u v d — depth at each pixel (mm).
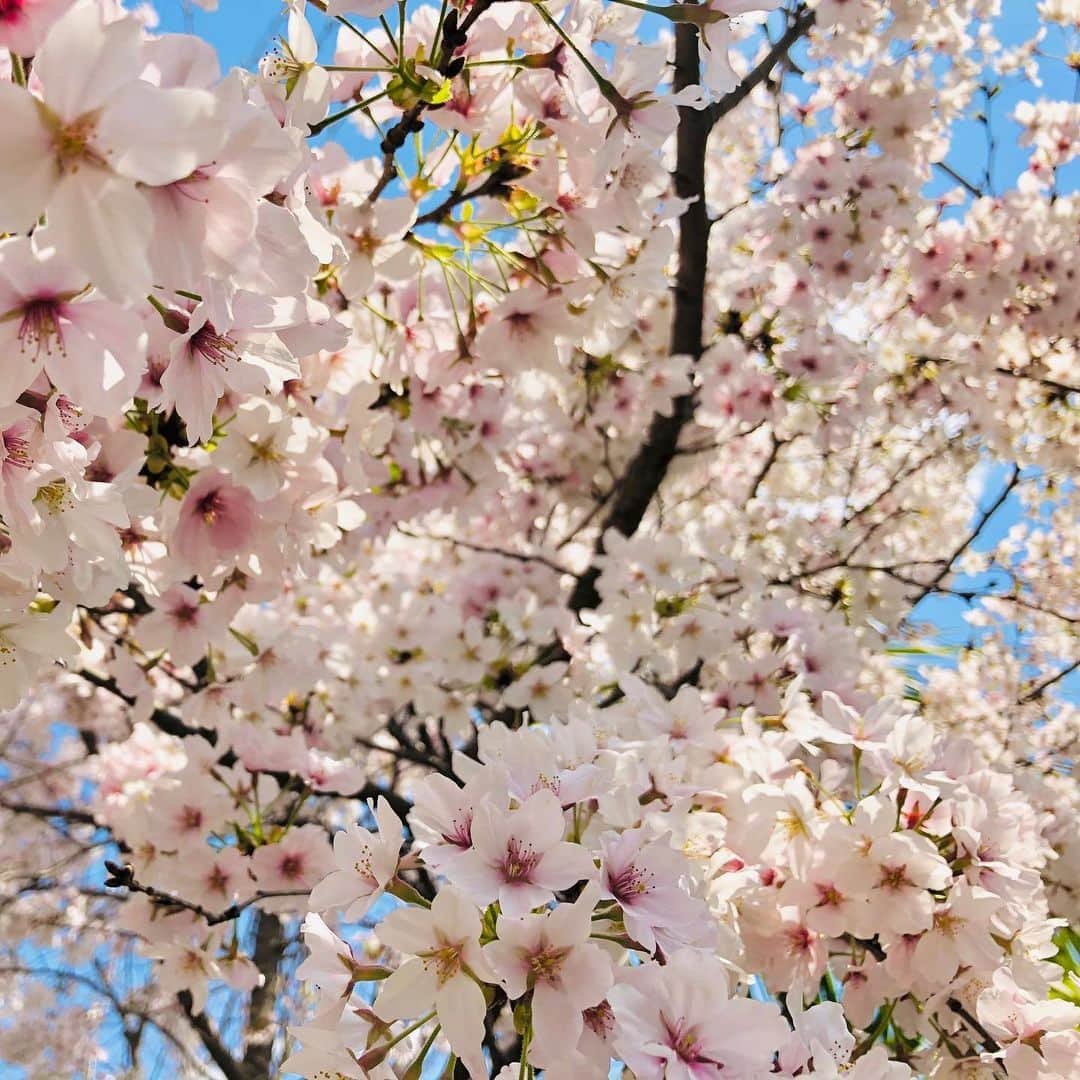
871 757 416
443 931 268
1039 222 918
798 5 829
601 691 833
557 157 409
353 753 1021
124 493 309
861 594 928
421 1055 277
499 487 726
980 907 364
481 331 487
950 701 995
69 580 292
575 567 1052
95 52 189
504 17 375
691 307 862
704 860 388
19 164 188
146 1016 1101
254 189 217
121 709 1088
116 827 696
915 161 880
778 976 395
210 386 264
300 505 412
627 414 880
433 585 1041
